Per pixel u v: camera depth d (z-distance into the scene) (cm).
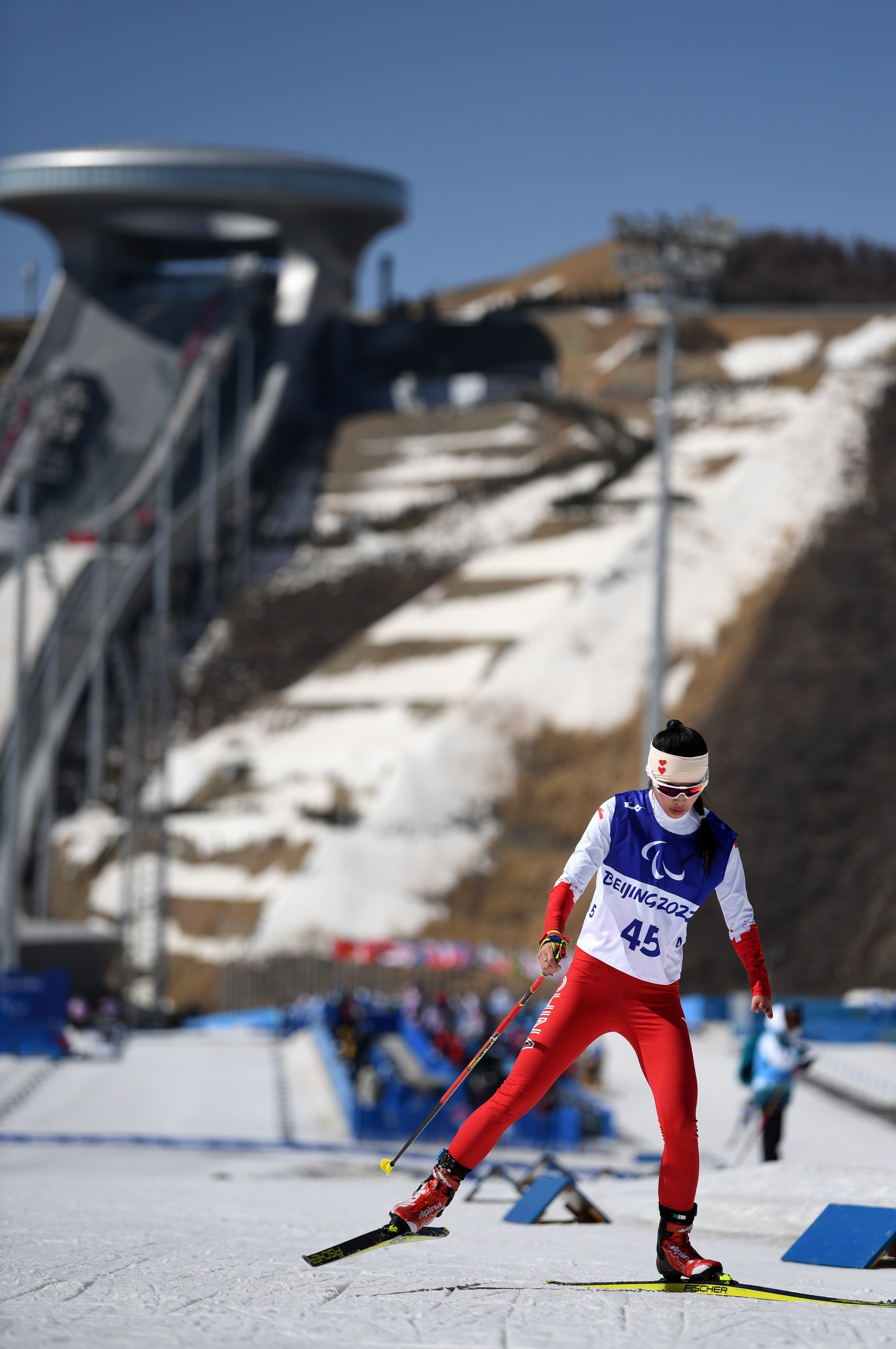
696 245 16150
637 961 1933
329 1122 10062
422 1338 1464
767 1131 5700
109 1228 2453
